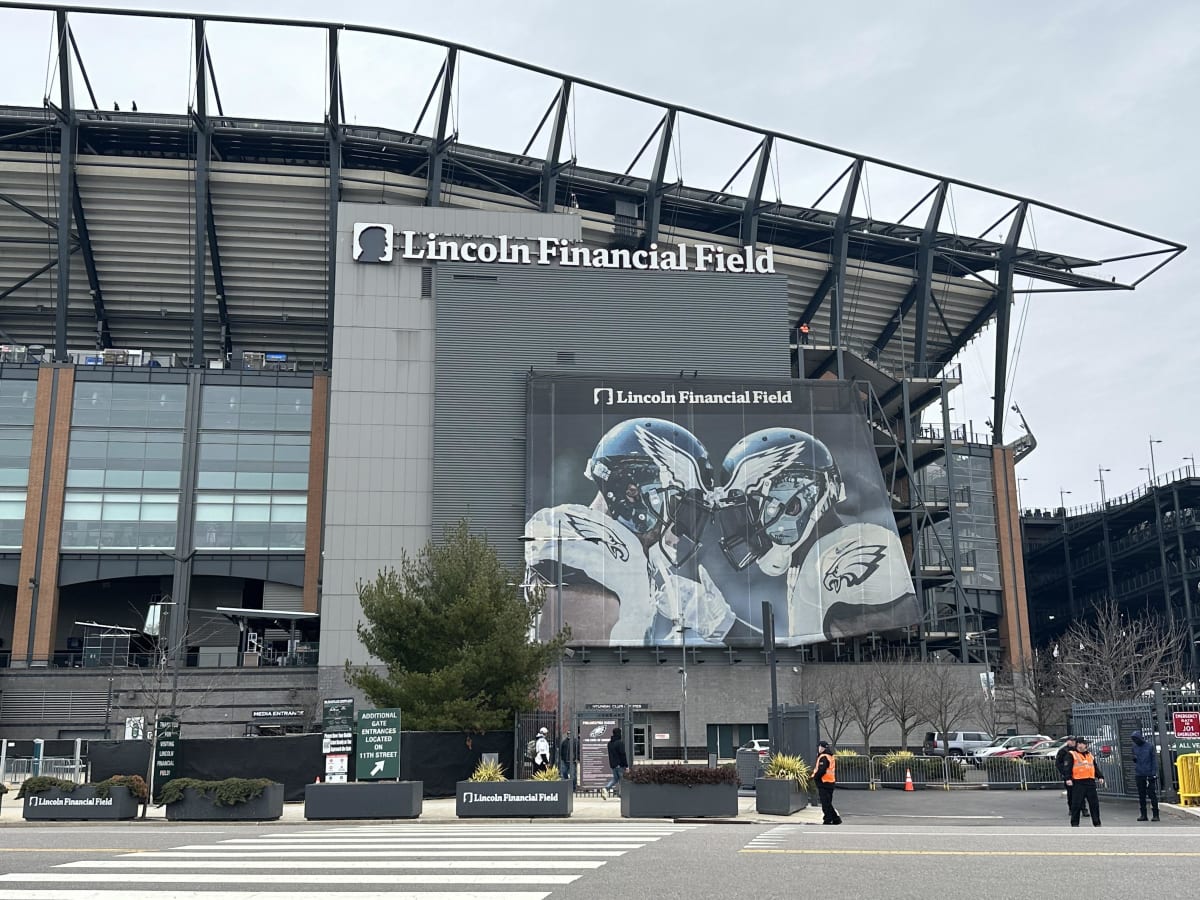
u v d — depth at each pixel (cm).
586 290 6925
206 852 1745
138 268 7231
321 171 6844
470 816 2612
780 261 7675
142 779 2822
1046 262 8238
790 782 2666
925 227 7819
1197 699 3100
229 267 7281
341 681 6134
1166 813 2625
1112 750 3084
